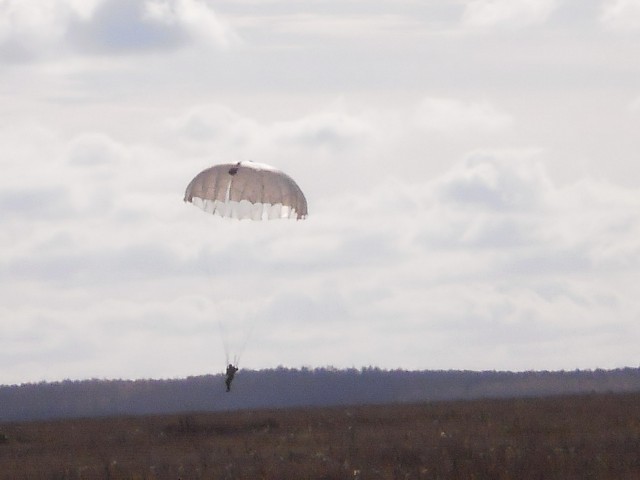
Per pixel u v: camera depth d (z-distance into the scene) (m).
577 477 161.38
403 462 178.75
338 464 177.62
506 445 196.00
